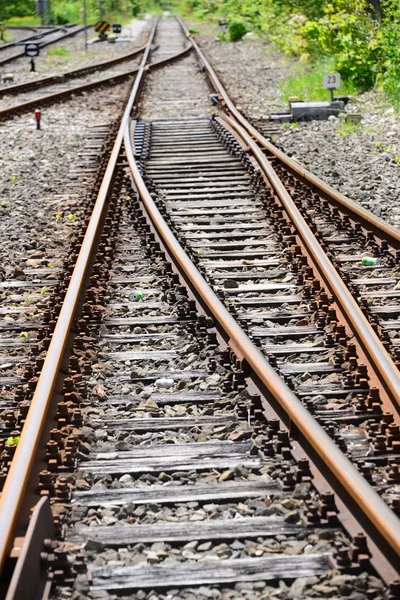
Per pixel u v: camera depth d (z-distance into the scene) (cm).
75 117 2014
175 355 638
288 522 415
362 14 2164
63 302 700
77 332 675
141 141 1552
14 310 758
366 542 380
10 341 684
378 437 479
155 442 510
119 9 8262
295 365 607
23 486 412
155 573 378
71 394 552
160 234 938
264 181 1189
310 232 870
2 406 560
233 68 2998
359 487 389
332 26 2195
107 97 2391
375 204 1052
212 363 607
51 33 5988
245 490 448
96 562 389
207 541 405
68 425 518
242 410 534
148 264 866
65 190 1254
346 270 826
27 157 1527
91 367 610
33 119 1989
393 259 837
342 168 1284
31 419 483
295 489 439
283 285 785
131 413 549
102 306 741
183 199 1148
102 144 1631
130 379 601
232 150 1432
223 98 2084
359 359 601
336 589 363
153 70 3128
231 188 1193
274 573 376
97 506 438
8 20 8038
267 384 513
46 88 2669
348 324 657
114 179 1255
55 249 952
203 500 441
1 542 362
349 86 2039
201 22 7481
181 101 2244
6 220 1088
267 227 984
